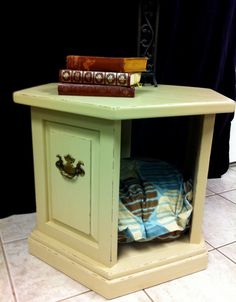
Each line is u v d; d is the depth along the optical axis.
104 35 1.04
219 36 1.17
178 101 0.67
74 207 0.75
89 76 0.68
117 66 0.68
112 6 1.02
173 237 0.82
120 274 0.71
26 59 0.96
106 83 0.69
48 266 0.82
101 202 0.69
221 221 1.09
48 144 0.76
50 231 0.83
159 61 1.13
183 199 0.83
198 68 1.19
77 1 0.97
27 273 0.79
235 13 1.17
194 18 1.12
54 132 0.73
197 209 0.80
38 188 0.82
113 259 0.72
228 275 0.81
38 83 1.00
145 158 1.03
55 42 0.99
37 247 0.84
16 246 0.90
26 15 0.92
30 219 1.06
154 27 0.97
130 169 0.92
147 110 0.60
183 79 1.20
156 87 0.96
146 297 0.72
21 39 0.93
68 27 0.99
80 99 0.65
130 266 0.73
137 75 0.74
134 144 1.22
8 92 0.97
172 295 0.73
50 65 1.00
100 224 0.70
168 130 1.25
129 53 1.09
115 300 0.71
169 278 0.78
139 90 0.87
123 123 1.10
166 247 0.81
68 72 0.69
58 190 0.78
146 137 1.23
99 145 0.65
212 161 1.42
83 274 0.74
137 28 1.00
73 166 0.71
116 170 0.65
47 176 0.79
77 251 0.78
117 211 0.68
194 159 0.87
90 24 1.01
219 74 1.23
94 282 0.73
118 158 0.64
